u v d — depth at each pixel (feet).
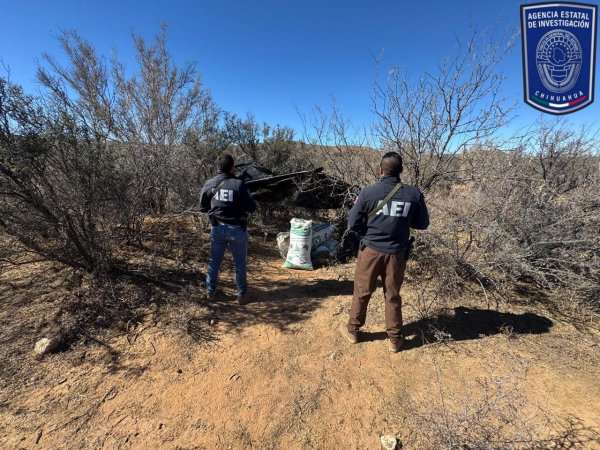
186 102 25.17
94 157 11.68
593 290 11.60
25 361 9.23
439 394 8.23
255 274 15.16
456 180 14.70
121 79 23.49
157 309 11.80
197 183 20.47
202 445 7.09
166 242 16.84
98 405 8.02
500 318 11.28
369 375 8.95
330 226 17.63
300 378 8.89
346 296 13.14
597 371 8.90
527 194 13.70
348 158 17.62
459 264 12.78
